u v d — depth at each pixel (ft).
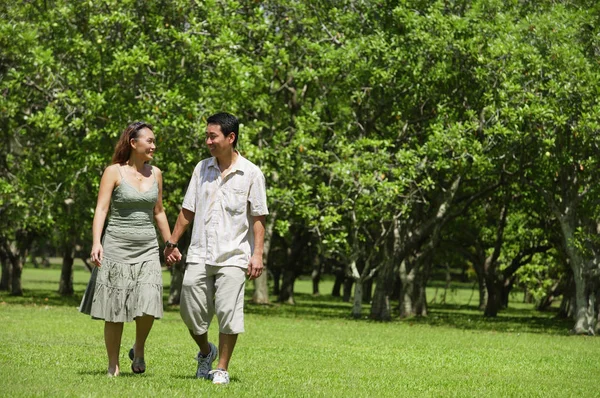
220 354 29.84
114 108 91.86
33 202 100.73
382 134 109.40
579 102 88.58
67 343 48.03
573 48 88.84
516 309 173.06
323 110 109.50
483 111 98.02
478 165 92.58
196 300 29.96
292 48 105.70
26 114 102.63
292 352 49.98
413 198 101.71
